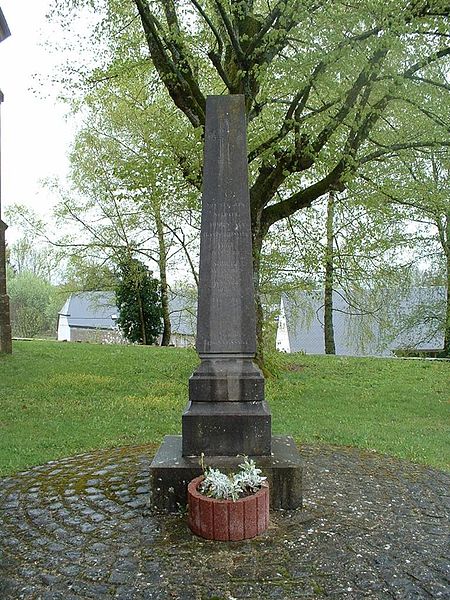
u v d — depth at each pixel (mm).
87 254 22234
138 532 4129
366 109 10172
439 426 8359
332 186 11117
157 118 12977
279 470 4465
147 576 3518
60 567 3648
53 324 41125
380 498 4855
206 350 4773
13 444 6836
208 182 4910
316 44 9031
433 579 3471
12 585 3445
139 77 12609
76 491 5031
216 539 3947
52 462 6059
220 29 10758
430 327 19938
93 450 6629
